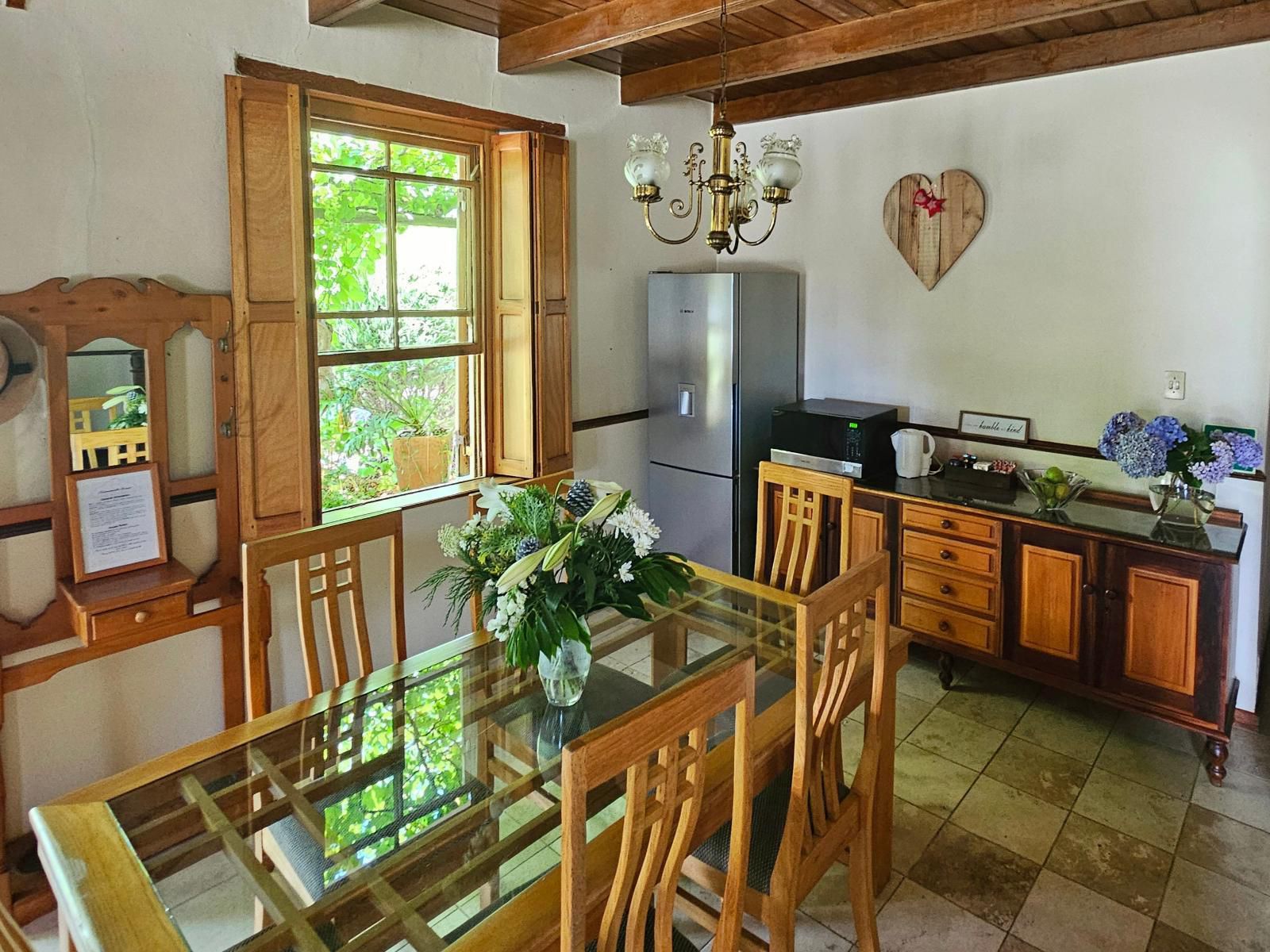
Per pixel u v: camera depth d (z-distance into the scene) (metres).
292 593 2.87
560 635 1.67
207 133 2.52
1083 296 3.38
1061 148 3.36
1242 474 3.04
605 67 3.73
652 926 1.58
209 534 2.65
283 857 1.44
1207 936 2.13
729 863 1.45
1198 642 2.78
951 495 3.43
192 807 1.55
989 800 2.70
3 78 2.13
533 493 1.83
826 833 1.83
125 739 2.52
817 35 3.15
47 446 2.30
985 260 3.63
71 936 1.26
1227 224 3.01
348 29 2.84
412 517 3.23
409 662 2.13
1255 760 2.94
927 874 2.36
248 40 2.58
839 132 4.02
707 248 4.56
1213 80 2.99
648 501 4.38
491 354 3.58
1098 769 2.88
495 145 3.42
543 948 1.25
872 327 4.04
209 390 2.62
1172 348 3.18
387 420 3.31
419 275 3.30
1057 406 3.51
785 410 3.93
